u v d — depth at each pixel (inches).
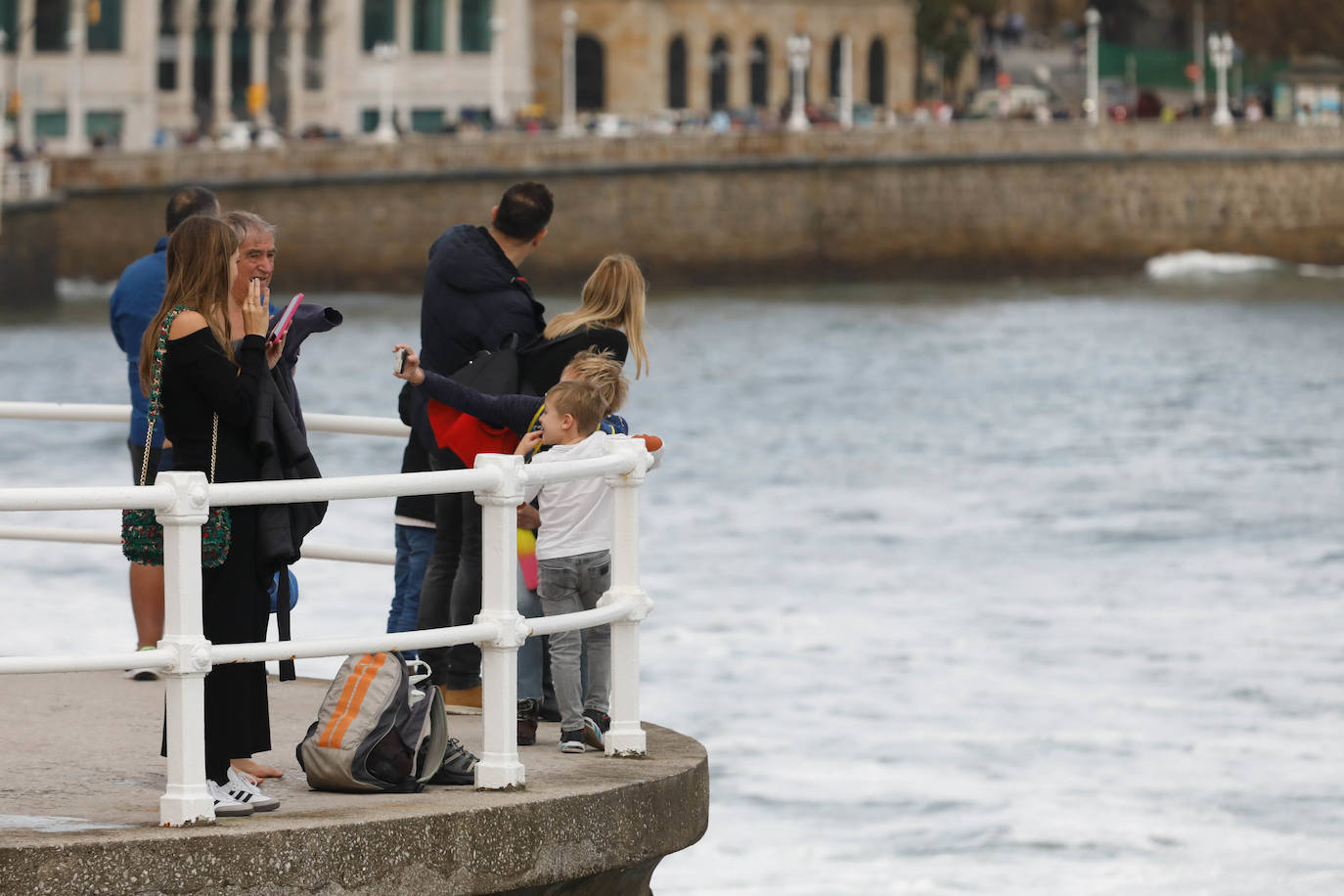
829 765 1824.6
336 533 3002.0
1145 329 7440.9
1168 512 3587.6
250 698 787.4
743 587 2815.0
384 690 804.6
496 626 780.6
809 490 3912.4
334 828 722.8
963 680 2188.7
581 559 898.7
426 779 800.9
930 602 2709.2
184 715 712.4
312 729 808.3
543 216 961.5
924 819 1660.9
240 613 783.1
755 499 3784.5
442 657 985.5
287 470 804.0
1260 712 2021.4
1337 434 4815.5
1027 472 4178.2
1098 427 4950.8
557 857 776.3
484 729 796.6
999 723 1979.6
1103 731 1951.3
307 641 729.6
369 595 2509.8
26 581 2576.3
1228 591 2783.0
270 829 713.0
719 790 1747.0
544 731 959.6
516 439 942.4
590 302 954.7
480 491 775.1
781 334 7249.0
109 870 690.8
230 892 705.6
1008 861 1553.9
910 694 2119.8
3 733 914.7
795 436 4785.9
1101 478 4082.2
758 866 1549.0
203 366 769.6
